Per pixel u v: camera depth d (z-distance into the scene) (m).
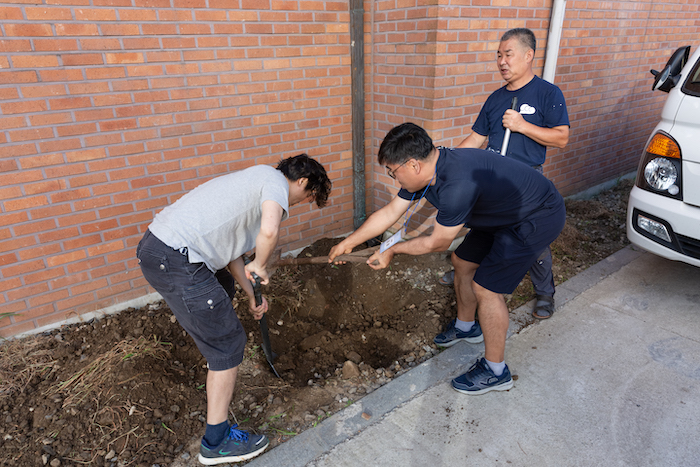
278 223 1.86
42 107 2.59
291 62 3.42
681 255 2.96
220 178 2.00
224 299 1.94
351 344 3.01
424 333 3.04
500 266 2.26
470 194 1.98
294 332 3.13
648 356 2.71
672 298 3.28
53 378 2.59
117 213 3.02
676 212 2.90
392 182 4.05
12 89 2.48
